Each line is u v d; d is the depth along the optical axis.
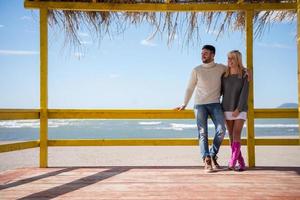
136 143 4.97
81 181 3.91
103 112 4.94
